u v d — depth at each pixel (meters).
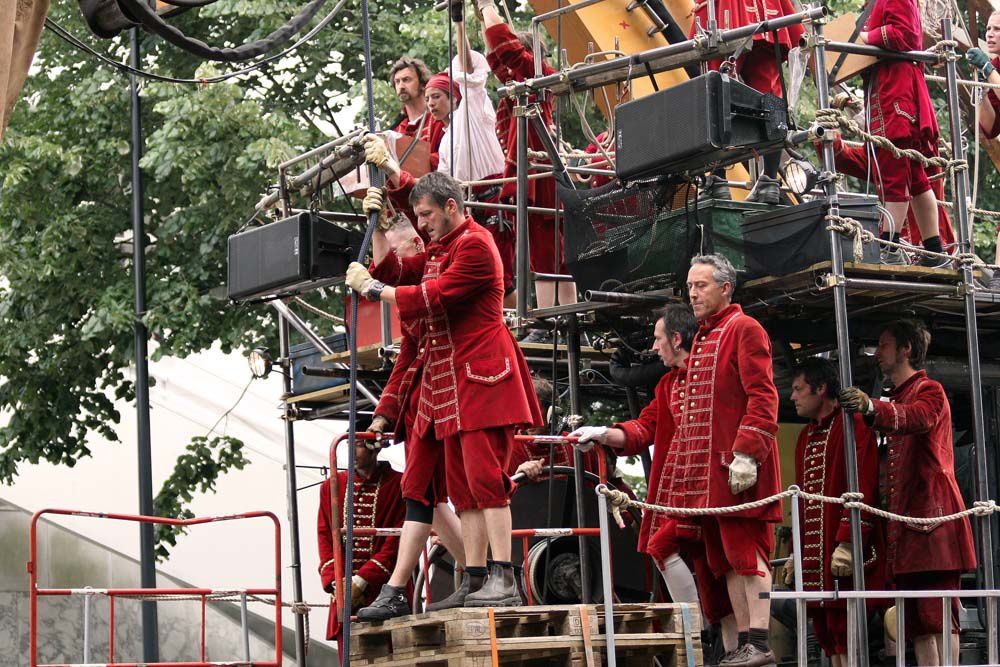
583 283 16.00
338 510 14.46
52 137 28.50
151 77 16.52
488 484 12.70
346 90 28.88
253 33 27.73
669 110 14.31
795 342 17.38
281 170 16.84
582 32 20.17
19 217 28.42
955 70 15.88
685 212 15.04
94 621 31.83
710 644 18.38
